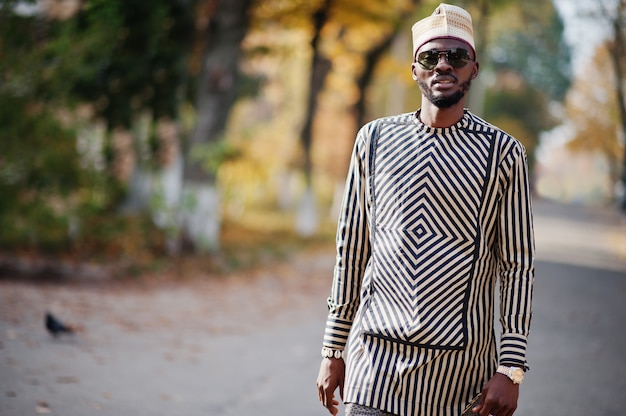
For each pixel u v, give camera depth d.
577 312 11.39
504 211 2.83
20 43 14.22
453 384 2.81
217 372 7.18
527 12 38.47
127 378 6.69
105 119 17.53
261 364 7.66
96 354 7.56
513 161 2.80
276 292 13.63
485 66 42.91
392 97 42.19
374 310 2.87
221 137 17.39
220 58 17.30
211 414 5.77
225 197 19.78
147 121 20.84
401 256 2.80
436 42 2.83
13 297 10.59
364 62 26.31
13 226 14.02
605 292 13.98
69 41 14.07
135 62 17.05
